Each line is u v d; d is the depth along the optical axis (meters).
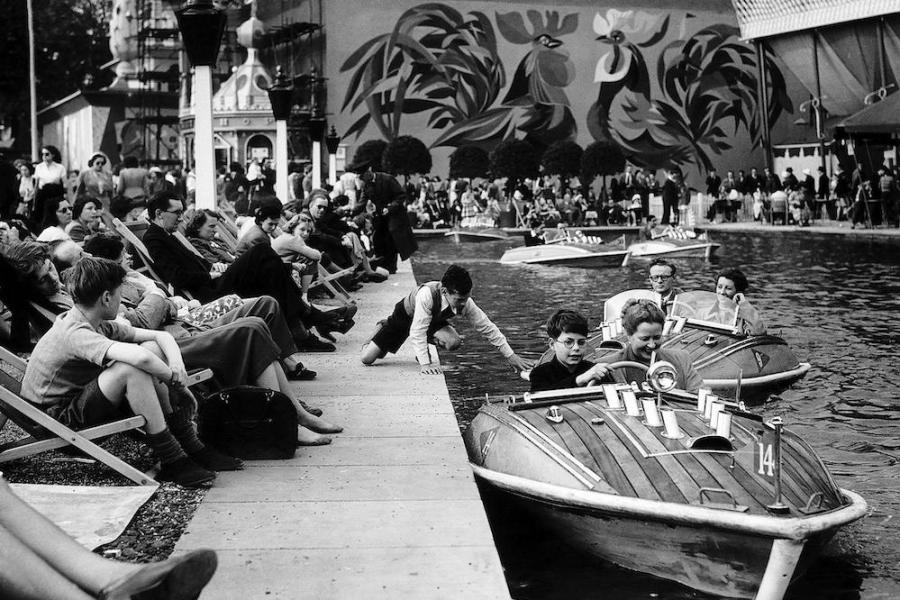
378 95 52.78
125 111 56.19
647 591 5.44
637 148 56.31
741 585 5.32
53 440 5.84
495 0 53.91
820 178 45.50
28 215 20.41
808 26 45.88
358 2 52.34
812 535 5.07
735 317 10.27
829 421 9.09
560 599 5.37
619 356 7.35
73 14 66.62
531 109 54.72
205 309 8.09
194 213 12.94
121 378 5.89
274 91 23.66
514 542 6.14
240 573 4.81
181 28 13.27
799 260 26.53
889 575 5.73
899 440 8.46
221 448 6.62
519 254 27.09
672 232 29.47
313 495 5.94
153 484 6.01
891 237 35.16
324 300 14.80
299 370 9.45
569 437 6.06
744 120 57.62
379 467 6.52
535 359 12.23
